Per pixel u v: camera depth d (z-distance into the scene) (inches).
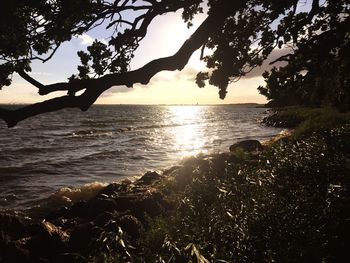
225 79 261.4
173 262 227.9
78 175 899.4
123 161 1115.3
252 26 290.0
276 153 553.0
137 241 272.2
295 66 309.1
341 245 231.3
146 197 399.9
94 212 396.8
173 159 1139.9
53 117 4407.0
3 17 167.5
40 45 191.2
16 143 1658.5
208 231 266.1
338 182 336.2
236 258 228.2
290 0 257.1
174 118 4394.7
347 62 324.8
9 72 184.7
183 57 173.8
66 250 287.0
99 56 212.8
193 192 393.7
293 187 344.2
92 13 198.1
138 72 166.1
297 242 233.6
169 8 220.2
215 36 275.9
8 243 288.4
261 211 282.0
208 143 1555.1
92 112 6186.0
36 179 850.1
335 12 302.8
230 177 446.9
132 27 217.6
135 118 4284.0
